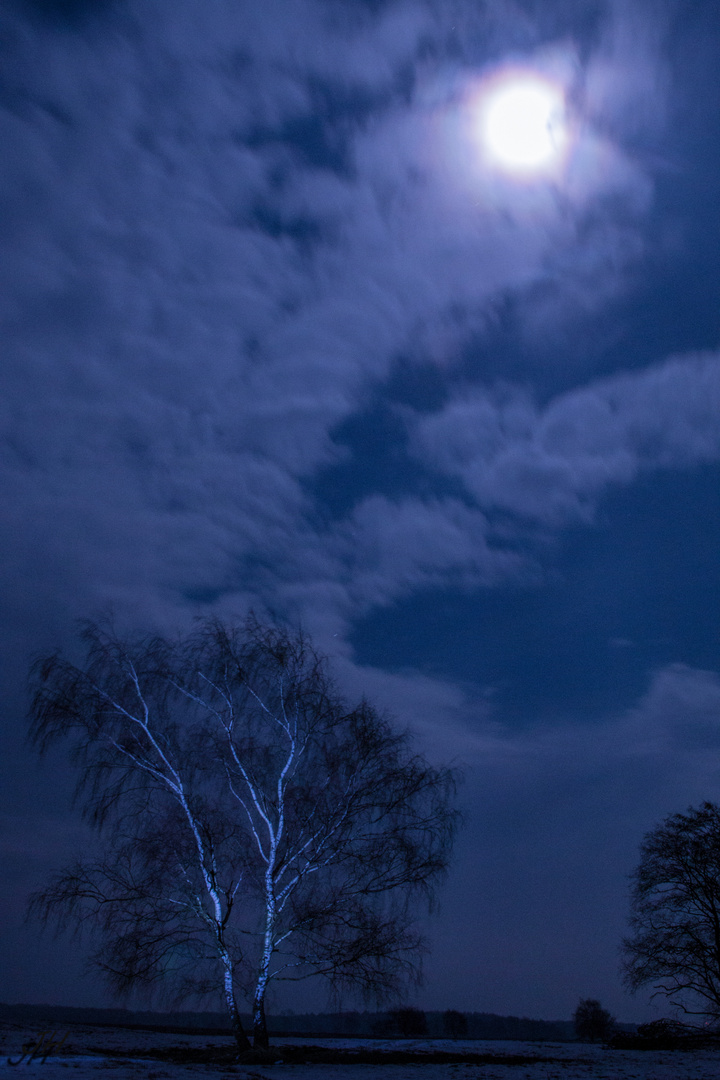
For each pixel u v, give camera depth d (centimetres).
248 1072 1930
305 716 2920
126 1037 3228
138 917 2456
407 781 2836
